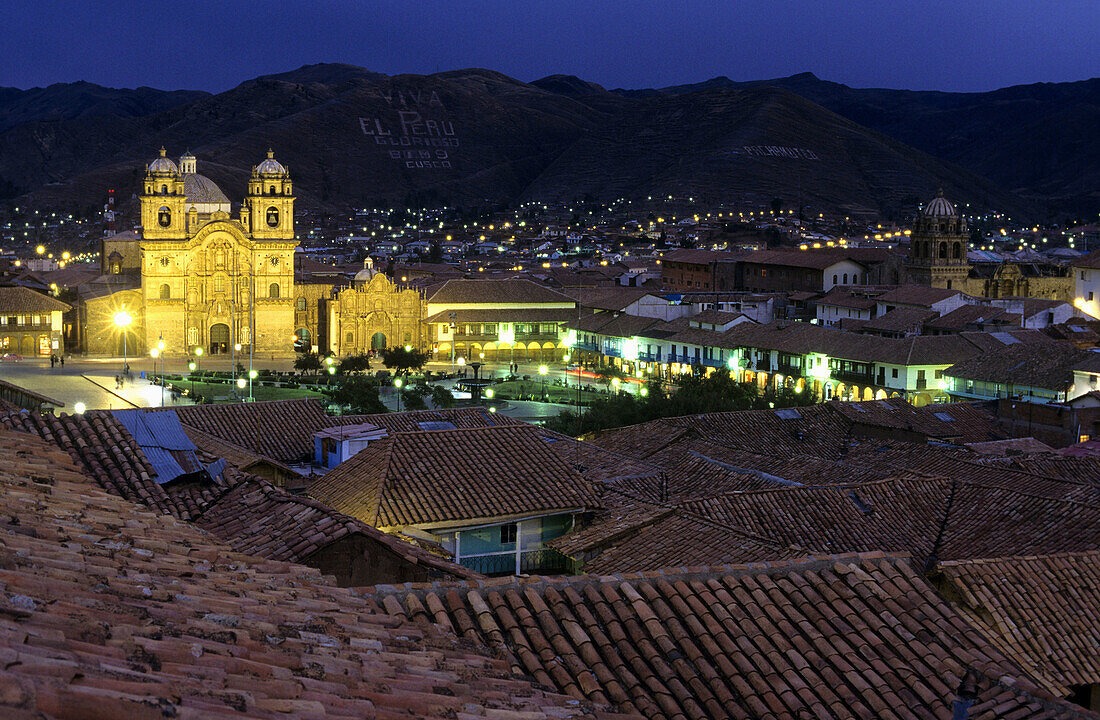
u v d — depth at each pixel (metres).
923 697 19.53
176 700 9.05
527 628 19.02
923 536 43.84
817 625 20.88
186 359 172.00
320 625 14.62
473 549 40.16
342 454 59.25
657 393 98.75
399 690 12.47
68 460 24.52
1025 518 43.22
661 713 17.91
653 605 20.47
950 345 129.50
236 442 64.56
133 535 18.30
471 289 185.25
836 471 56.41
